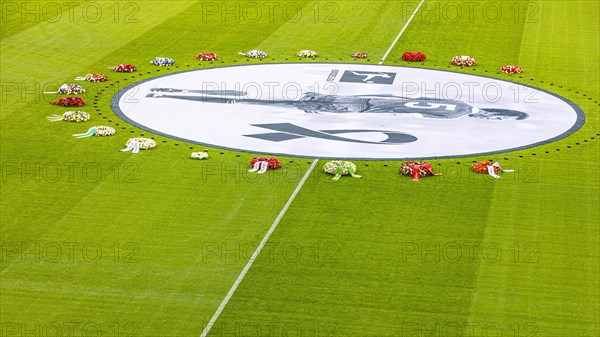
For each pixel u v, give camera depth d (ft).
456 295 191.01
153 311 184.03
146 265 200.75
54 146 266.16
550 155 266.36
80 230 216.33
